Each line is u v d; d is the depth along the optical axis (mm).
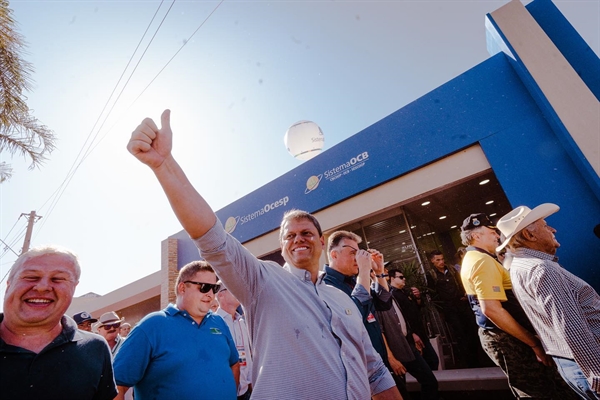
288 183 6734
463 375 4211
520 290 1859
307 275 1471
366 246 6312
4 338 1220
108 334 3713
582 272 3422
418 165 4906
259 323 1269
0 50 5160
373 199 5363
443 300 5594
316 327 1273
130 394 2604
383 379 1589
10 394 1107
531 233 1997
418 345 3584
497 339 2395
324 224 5891
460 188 5922
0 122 5465
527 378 2217
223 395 1786
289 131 4281
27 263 1295
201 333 1980
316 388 1142
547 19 4426
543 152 3934
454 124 4699
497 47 4754
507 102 4340
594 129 3428
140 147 1032
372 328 2205
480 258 2508
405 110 5270
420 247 5961
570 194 3652
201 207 1142
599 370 1412
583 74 4004
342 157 5914
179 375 1706
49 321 1273
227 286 1274
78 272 1426
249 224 7297
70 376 1248
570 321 1515
